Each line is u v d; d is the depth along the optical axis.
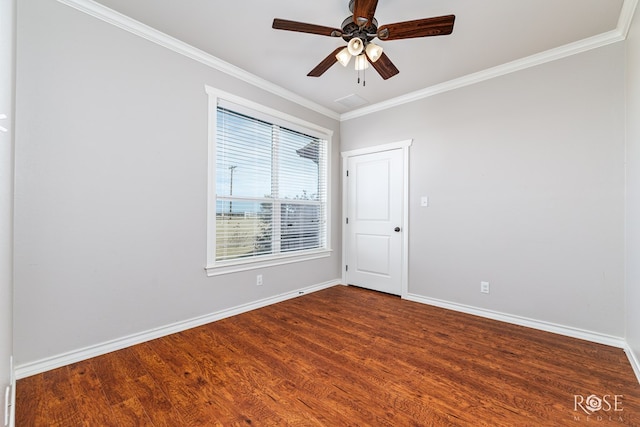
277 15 2.12
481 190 2.88
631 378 1.76
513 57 2.61
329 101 3.65
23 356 1.73
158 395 1.58
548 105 2.52
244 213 3.03
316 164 3.89
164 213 2.37
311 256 3.71
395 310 3.02
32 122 1.76
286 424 1.38
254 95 3.05
